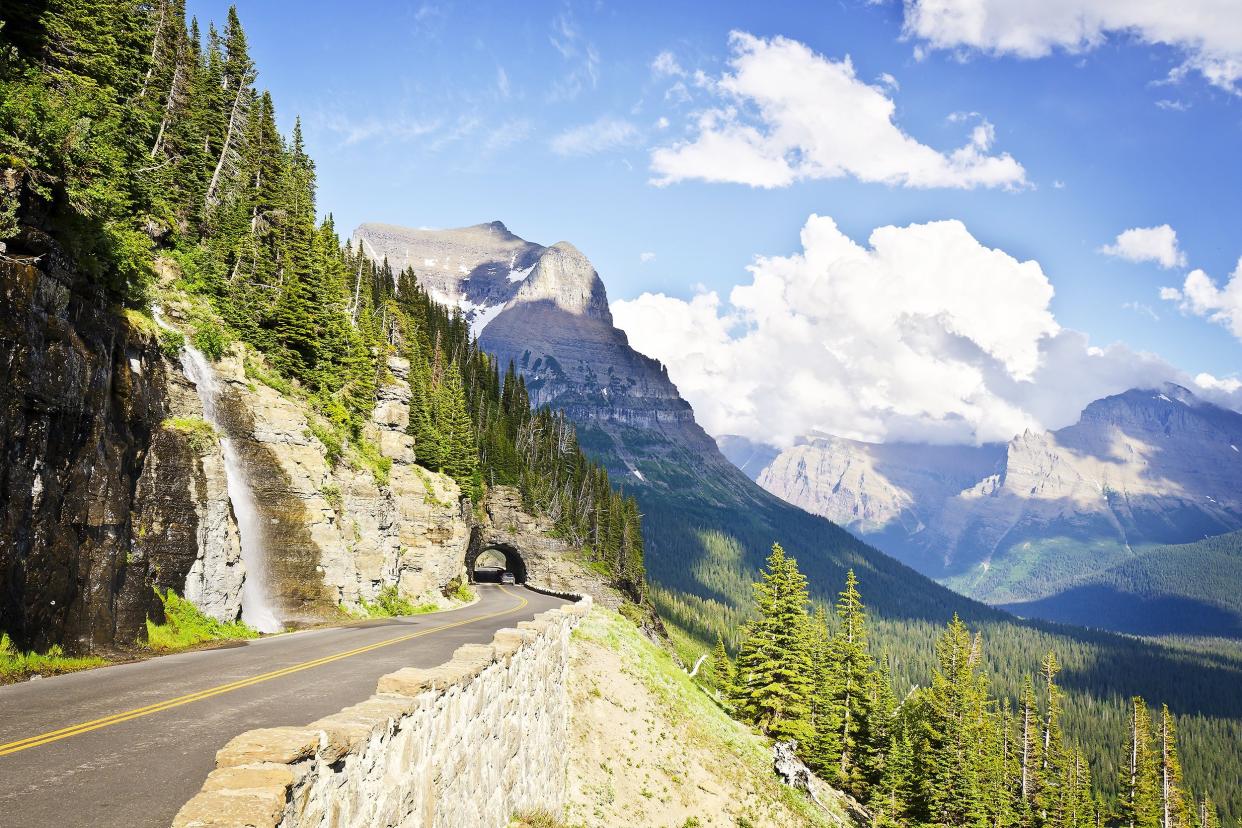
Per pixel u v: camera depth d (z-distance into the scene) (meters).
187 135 48.22
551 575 119.19
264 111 52.56
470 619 37.91
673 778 34.16
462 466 89.06
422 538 53.41
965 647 102.38
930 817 64.00
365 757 8.73
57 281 19.45
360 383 52.84
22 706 12.41
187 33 53.16
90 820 7.38
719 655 102.12
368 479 43.59
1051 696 101.12
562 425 184.88
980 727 86.44
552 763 25.95
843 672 74.12
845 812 54.75
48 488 18.41
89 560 19.95
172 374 27.95
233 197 50.16
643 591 142.00
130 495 23.00
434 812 11.34
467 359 161.75
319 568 35.97
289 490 35.38
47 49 26.92
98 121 25.56
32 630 17.25
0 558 16.44
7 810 7.50
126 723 11.34
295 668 17.39
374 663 18.59
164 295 32.25
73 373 19.70
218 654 20.47
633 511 142.00
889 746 67.69
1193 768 175.00
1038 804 84.56
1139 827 89.00
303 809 7.03
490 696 15.76
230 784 6.40
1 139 18.47
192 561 25.91
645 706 38.12
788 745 47.66
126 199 25.70
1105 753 168.25
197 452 27.12
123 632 20.88
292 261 45.47
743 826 34.91
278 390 38.69
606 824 28.09
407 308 142.50
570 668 35.50
